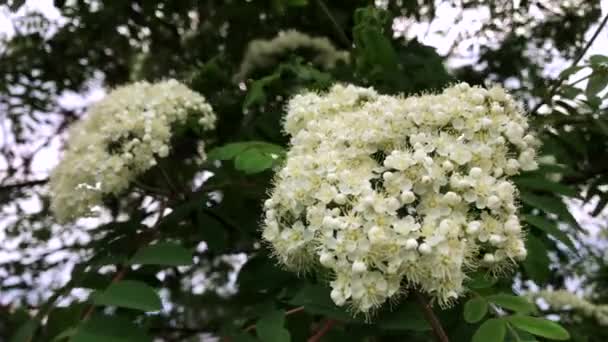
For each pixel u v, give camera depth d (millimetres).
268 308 2131
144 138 2686
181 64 4156
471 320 1771
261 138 2918
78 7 4121
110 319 1877
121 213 3240
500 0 4047
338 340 1990
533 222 2092
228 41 3816
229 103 3312
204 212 2766
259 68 3365
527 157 2070
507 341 1723
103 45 4176
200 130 3139
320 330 1993
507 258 1954
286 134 2670
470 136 2006
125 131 2719
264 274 2393
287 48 3365
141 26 4160
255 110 3170
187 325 3260
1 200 4148
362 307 1727
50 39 4258
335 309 1882
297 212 1945
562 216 2174
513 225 1853
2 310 3066
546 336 1670
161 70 4145
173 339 3273
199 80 3477
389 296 1742
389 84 2910
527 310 1768
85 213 2695
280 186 2016
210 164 2854
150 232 2547
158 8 4027
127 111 2764
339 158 1987
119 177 2688
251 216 2805
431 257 1734
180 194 2875
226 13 3777
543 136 2840
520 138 2064
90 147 2680
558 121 2867
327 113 2404
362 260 1735
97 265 2219
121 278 2100
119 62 4359
